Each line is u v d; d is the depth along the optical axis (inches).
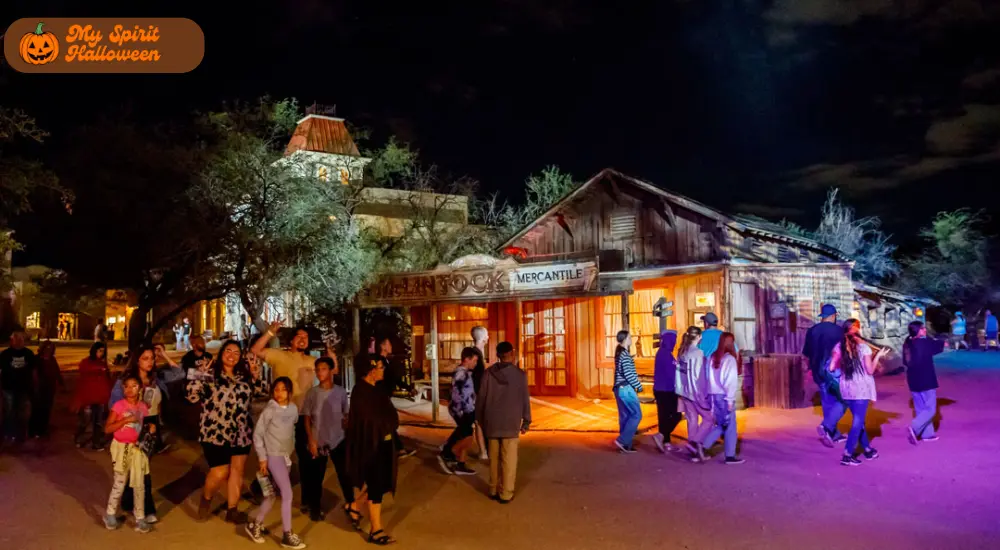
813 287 746.8
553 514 305.0
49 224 674.8
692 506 310.7
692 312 695.7
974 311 1533.0
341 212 757.3
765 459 397.1
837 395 400.8
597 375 664.4
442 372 728.3
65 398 703.7
